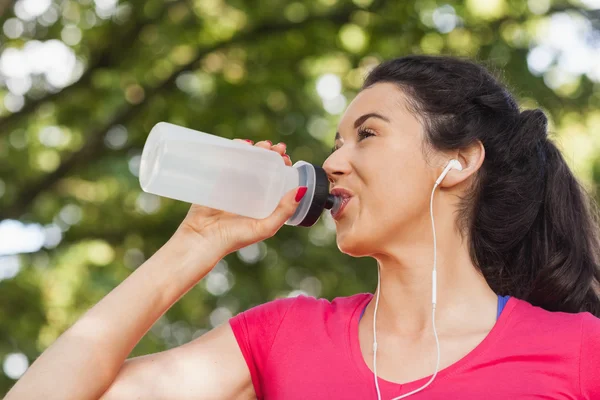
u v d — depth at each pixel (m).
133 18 7.83
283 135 8.01
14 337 7.78
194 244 2.63
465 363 2.33
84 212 8.23
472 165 2.63
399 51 7.72
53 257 8.00
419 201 2.55
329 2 7.85
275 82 7.94
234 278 8.55
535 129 2.80
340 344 2.50
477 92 2.69
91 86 7.86
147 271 2.59
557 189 2.78
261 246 8.53
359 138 2.63
